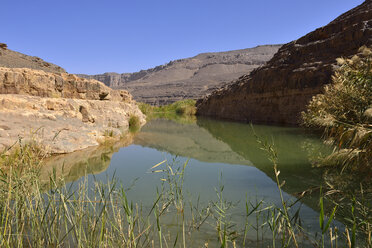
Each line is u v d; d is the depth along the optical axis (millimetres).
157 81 164000
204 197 3395
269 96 17406
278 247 2072
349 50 12531
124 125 14453
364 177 3514
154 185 3928
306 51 15438
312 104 7566
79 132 8273
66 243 2080
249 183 4012
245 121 19641
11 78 8680
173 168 5148
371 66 3656
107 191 3441
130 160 5887
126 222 2521
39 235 1902
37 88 9656
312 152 6141
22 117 7086
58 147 6332
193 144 8789
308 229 2344
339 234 2217
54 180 2225
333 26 14703
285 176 4254
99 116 12484
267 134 10484
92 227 2006
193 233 2355
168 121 21719
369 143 2715
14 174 2184
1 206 2121
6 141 5035
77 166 5164
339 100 4609
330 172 4184
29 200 2100
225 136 10945
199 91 92750
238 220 2639
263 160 5789
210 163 5637
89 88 13461
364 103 3750
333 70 12117
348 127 2953
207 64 172875
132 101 22578
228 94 25156
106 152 6871
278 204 3041
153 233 2346
